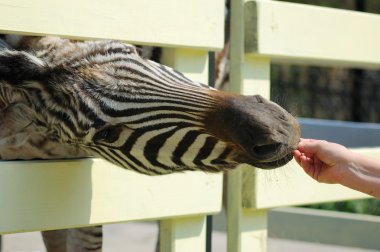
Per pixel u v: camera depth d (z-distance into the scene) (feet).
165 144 10.14
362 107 37.42
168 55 12.80
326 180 11.30
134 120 10.20
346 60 15.21
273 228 20.54
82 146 10.94
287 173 13.46
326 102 38.60
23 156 11.60
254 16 13.48
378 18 15.80
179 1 12.32
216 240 27.48
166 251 13.06
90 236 13.92
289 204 14.16
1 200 10.63
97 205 11.66
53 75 10.45
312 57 14.51
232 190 13.76
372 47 15.74
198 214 12.91
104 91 10.32
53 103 10.61
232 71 13.75
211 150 9.94
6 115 11.18
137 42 11.85
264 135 9.34
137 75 10.42
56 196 11.18
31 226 10.93
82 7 11.16
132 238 28.89
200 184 12.87
